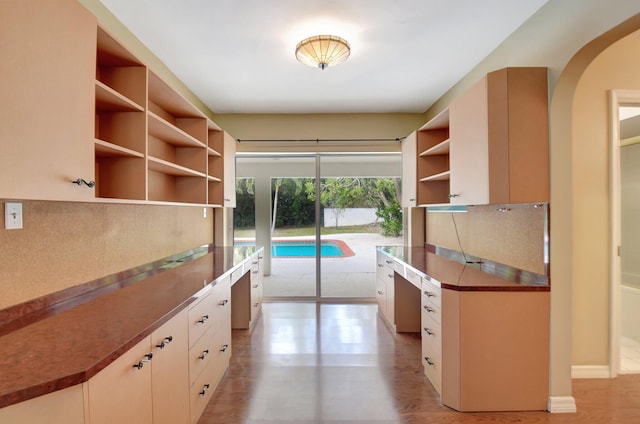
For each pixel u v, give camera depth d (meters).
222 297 2.29
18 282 1.35
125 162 1.83
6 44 0.97
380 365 2.54
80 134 1.26
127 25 2.08
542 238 1.99
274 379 2.33
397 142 3.95
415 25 2.11
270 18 2.01
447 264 2.70
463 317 1.93
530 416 1.91
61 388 0.90
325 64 2.31
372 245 4.45
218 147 3.34
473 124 2.12
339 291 4.45
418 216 3.94
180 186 2.88
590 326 2.34
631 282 2.99
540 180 1.92
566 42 1.78
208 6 1.89
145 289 1.85
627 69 2.32
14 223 1.32
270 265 4.48
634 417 1.91
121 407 1.12
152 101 2.38
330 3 1.87
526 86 1.91
